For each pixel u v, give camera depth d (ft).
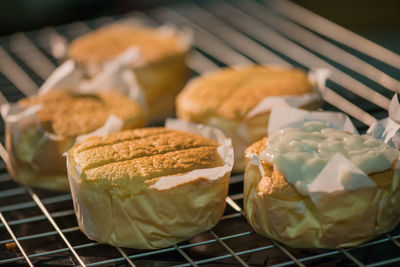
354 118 1.68
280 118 1.47
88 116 1.57
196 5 2.43
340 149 1.35
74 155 1.41
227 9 2.39
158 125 1.76
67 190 1.55
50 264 1.36
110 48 1.90
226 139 1.47
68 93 1.67
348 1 2.47
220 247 1.38
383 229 1.35
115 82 1.74
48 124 1.54
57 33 2.25
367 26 2.28
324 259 1.33
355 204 1.30
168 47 1.90
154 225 1.35
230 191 1.52
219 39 2.18
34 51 2.15
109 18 2.35
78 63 1.86
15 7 2.42
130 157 1.39
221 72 1.77
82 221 1.39
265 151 1.37
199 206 1.36
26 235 1.43
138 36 1.98
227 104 1.60
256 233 1.40
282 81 1.68
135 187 1.33
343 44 2.08
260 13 2.34
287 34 2.18
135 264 1.35
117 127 1.54
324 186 1.29
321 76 1.69
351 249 1.35
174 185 1.33
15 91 1.93
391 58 1.95
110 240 1.37
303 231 1.33
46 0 2.45
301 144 1.36
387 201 1.33
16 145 1.55
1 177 1.61
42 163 1.53
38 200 1.50
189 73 1.99
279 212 1.33
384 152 1.34
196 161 1.39
